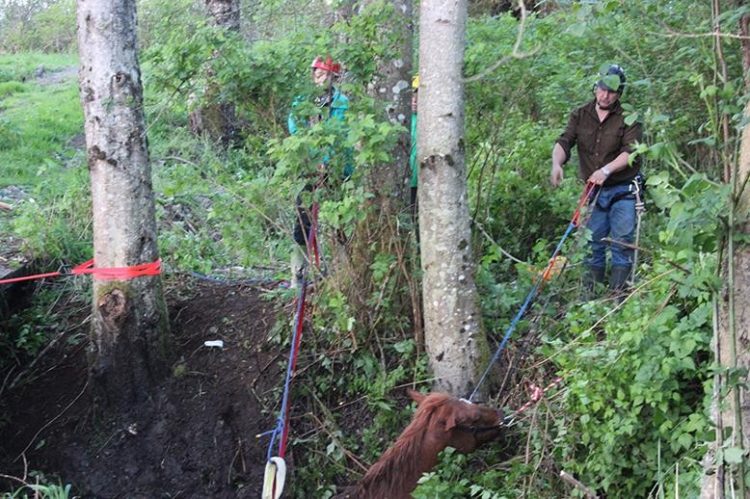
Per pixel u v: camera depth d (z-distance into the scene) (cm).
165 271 738
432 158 537
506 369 584
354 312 604
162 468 607
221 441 612
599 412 487
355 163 570
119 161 616
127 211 620
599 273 652
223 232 622
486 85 611
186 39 581
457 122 533
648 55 736
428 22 524
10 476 567
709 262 410
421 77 536
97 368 630
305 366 620
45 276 669
